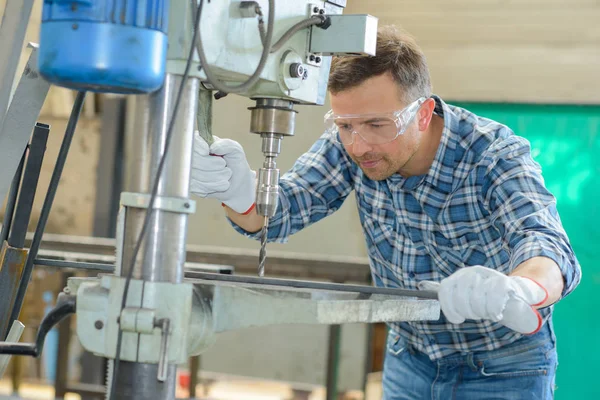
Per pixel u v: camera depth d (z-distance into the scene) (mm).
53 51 983
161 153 1081
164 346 1029
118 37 978
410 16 4242
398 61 1789
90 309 1080
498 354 2045
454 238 1986
